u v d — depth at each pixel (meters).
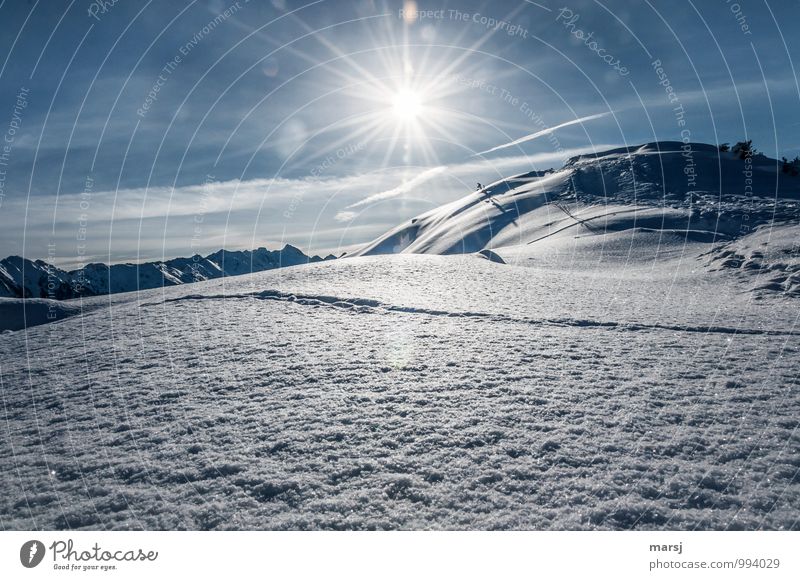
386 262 19.11
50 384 6.76
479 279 15.87
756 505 3.66
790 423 4.91
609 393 5.80
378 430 4.93
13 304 16.34
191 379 6.66
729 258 19.69
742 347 7.68
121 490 4.06
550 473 4.10
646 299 12.54
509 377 6.39
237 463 4.39
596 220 45.16
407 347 7.95
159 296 14.65
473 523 3.54
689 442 4.57
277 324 9.87
